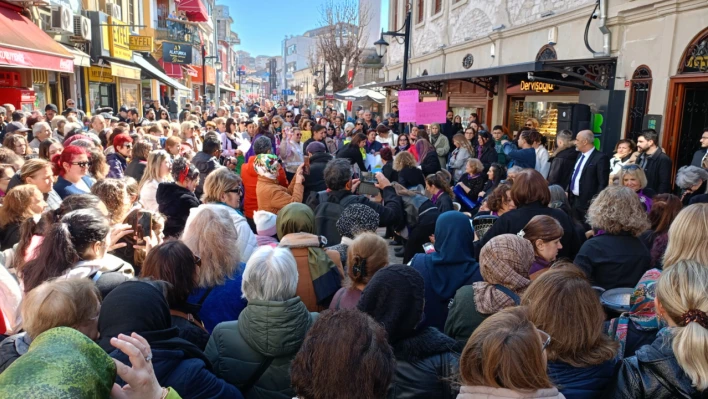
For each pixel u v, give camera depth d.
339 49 30.58
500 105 13.12
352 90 24.69
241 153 8.60
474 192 6.58
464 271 3.00
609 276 3.03
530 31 11.25
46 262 2.55
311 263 3.16
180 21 29.72
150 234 3.43
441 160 10.12
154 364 1.88
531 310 1.99
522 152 7.22
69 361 0.98
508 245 2.50
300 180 5.34
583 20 9.20
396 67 23.25
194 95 44.75
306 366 1.56
